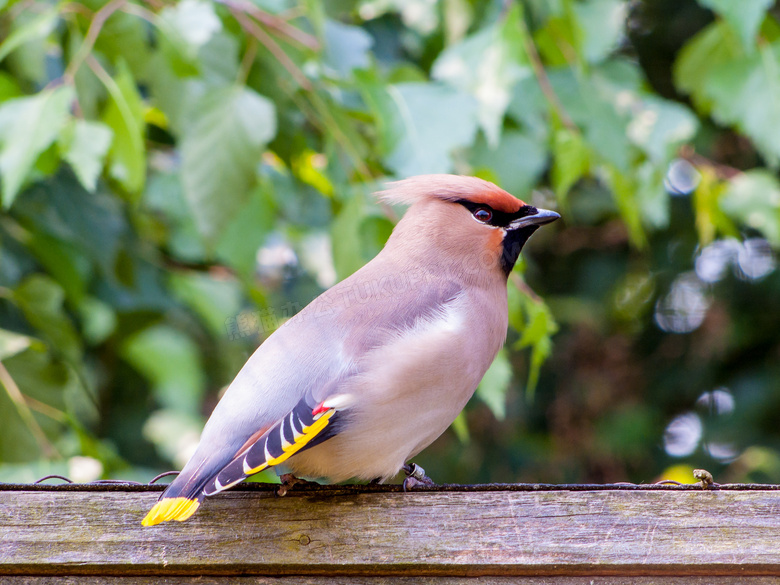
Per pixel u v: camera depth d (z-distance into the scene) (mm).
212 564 6215
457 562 6234
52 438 10133
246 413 6586
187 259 12820
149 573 6242
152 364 13492
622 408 17516
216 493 6219
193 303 12648
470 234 7957
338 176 9656
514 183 10359
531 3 10750
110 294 12445
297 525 6285
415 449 7141
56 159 9297
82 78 9227
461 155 10398
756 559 6207
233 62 9219
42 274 12250
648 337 17766
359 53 10016
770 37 11023
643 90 11484
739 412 17016
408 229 8086
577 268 17656
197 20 8875
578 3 11211
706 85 11016
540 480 17344
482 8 11328
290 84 9742
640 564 6219
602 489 6336
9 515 6223
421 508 6316
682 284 17469
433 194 8102
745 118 10906
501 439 17484
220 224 8734
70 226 11219
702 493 6309
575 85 10391
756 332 17141
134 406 15172
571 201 15945
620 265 17438
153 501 6281
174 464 13742
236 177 8766
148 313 12523
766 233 11773
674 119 11117
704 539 6242
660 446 17562
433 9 11992
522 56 9742
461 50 9844
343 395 6605
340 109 9594
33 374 10062
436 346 6852
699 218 11977
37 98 8547
